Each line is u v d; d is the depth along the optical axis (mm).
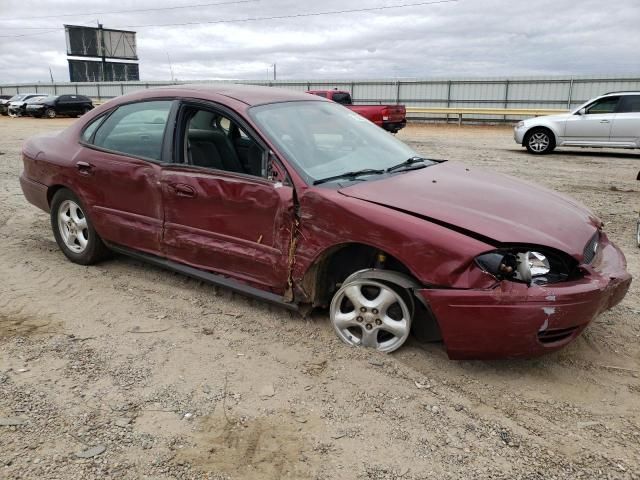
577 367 3369
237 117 3830
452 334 3061
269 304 4121
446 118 29766
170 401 2947
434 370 3295
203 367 3297
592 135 14203
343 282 3721
